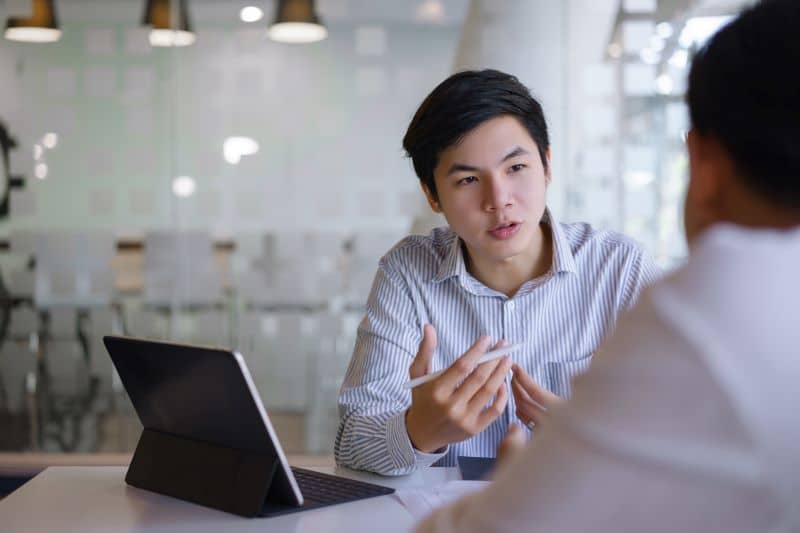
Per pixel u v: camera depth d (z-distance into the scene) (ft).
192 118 14.64
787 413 2.05
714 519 2.08
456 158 5.24
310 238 14.62
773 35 2.28
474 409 4.61
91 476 5.08
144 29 14.64
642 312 2.23
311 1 14.42
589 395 2.23
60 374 15.06
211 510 4.39
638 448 2.10
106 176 14.76
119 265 14.85
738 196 2.36
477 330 5.94
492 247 5.36
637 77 14.03
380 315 5.97
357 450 5.21
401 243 6.26
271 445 4.24
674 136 13.98
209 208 14.69
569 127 14.12
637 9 13.99
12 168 14.84
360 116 14.47
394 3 14.37
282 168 14.58
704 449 2.06
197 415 4.47
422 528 2.71
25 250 14.92
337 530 4.06
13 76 14.79
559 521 2.21
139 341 4.44
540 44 14.08
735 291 2.14
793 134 2.24
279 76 14.52
